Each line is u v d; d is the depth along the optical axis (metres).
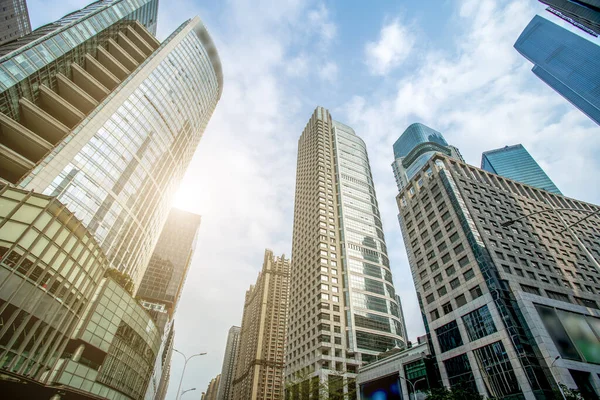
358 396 69.81
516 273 55.97
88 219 55.41
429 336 60.81
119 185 64.38
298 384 77.38
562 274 61.25
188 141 103.38
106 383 42.06
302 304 105.19
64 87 61.62
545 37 188.25
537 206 78.94
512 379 44.09
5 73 49.31
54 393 34.19
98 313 40.41
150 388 97.88
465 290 56.62
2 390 33.09
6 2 102.88
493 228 64.25
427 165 82.69
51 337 32.75
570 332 47.94
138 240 72.38
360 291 99.31
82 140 56.59
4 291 27.88
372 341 89.50
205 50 117.75
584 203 87.62
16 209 31.14
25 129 49.25
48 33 60.22
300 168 161.38
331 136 158.88
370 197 135.50
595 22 94.69
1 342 27.19
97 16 74.88
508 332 47.03
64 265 34.56
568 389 38.72
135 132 71.06
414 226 77.44
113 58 76.31
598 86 161.12
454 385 50.88
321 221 115.44
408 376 59.53
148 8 101.56
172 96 89.94
